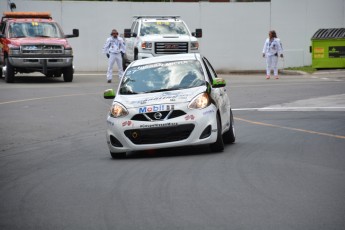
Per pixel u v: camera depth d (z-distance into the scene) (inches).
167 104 800.3
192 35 1982.0
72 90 1684.3
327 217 492.1
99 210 540.7
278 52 2033.7
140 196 586.2
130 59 2041.1
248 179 644.7
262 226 471.5
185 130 791.1
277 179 642.2
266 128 1057.5
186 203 551.2
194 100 802.2
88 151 912.3
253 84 1835.6
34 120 1229.7
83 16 2381.9
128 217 512.1
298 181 631.2
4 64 1909.4
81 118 1250.6
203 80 845.8
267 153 807.7
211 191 594.9
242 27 2459.4
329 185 610.9
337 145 866.8
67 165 794.8
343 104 1364.4
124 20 2405.3
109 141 816.3
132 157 831.7
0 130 1135.0
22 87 1755.7
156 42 1892.2
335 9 2471.7
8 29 1914.4
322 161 745.6
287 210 516.4
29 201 591.8
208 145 888.3
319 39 2245.3
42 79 2057.1
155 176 679.1
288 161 746.8
